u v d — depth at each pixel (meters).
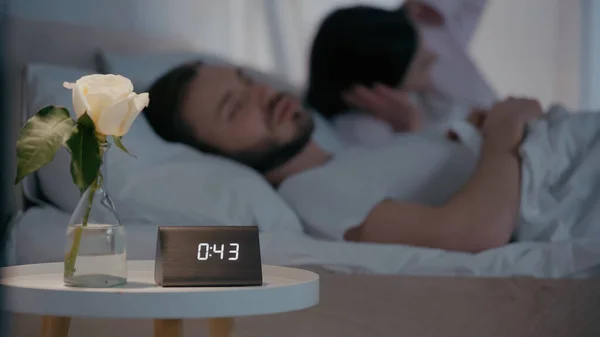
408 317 1.09
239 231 0.85
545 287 1.18
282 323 1.10
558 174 1.70
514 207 1.63
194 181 1.66
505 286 1.19
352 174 1.76
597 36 2.62
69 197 1.65
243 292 0.74
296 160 2.04
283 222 1.68
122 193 1.60
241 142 1.95
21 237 1.52
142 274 0.97
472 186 1.67
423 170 1.80
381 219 1.66
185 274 0.82
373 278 1.24
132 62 2.09
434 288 1.18
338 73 2.43
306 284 0.80
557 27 2.59
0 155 1.84
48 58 2.10
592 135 1.77
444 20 2.52
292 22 2.39
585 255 1.45
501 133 1.76
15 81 2.04
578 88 2.62
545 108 2.60
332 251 1.46
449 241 1.60
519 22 2.58
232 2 2.33
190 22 2.29
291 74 2.39
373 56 2.44
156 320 0.83
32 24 2.08
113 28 2.19
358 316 1.10
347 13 2.44
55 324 0.86
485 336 1.05
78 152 0.80
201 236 0.84
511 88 2.58
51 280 0.90
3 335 1.09
